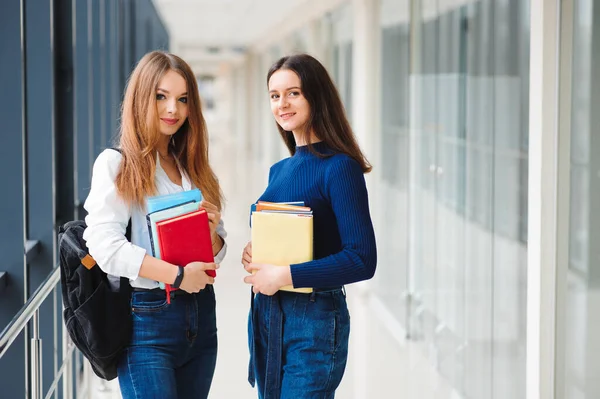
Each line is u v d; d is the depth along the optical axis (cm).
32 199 410
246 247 252
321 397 237
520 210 353
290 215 230
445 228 480
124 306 233
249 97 2414
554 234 314
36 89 406
